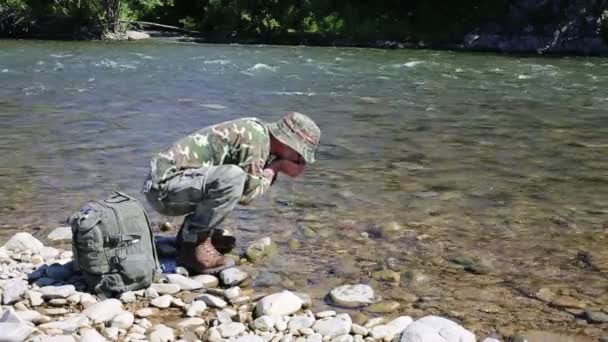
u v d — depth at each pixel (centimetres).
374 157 812
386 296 414
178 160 436
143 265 408
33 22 3347
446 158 814
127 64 2045
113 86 1494
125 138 898
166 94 1371
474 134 980
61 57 2248
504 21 3412
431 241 515
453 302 406
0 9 3328
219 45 3083
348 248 498
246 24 3538
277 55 2536
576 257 485
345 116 1130
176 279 424
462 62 2409
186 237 445
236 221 556
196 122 1033
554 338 359
